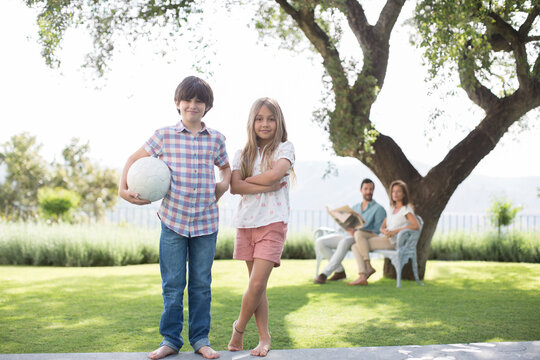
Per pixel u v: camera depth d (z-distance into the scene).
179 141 2.74
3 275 6.84
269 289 5.83
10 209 17.31
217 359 2.64
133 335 3.46
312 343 3.30
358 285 6.31
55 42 6.29
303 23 6.75
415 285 6.39
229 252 10.42
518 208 11.26
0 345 3.17
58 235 8.98
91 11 6.58
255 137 2.99
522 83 6.74
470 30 5.89
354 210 6.92
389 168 7.03
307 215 12.84
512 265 9.11
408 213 6.46
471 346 2.95
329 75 6.57
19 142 18.20
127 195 2.66
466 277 7.30
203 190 2.75
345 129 6.48
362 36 6.94
